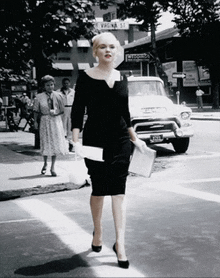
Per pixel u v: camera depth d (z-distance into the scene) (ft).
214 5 115.24
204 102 167.53
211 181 26.91
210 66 119.65
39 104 27.89
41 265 13.37
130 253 14.26
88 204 21.93
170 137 38.45
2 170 31.17
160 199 22.35
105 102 13.33
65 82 41.22
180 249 14.53
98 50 13.42
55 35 41.04
